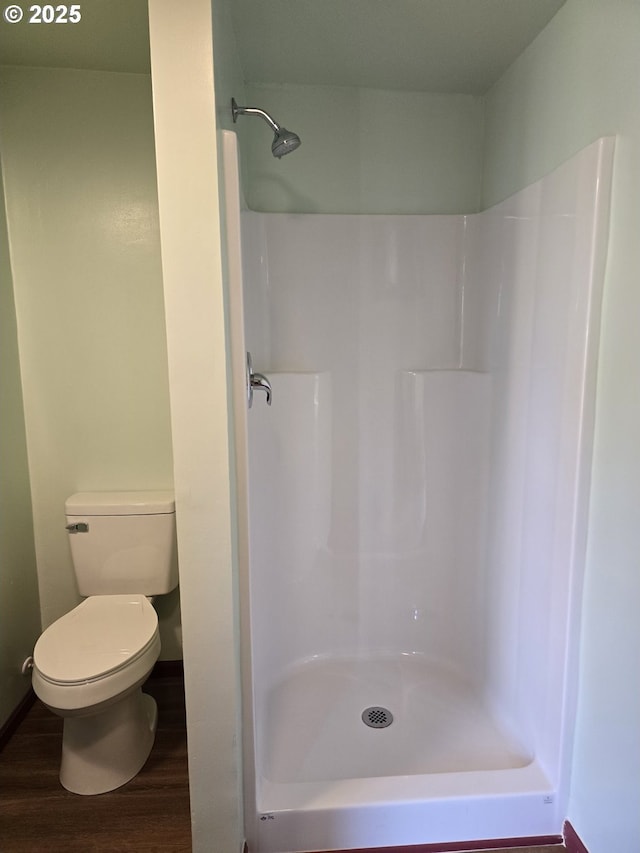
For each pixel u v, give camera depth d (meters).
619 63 1.09
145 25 1.52
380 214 1.82
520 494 1.54
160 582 1.89
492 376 1.71
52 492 1.99
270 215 1.77
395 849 1.35
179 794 1.58
